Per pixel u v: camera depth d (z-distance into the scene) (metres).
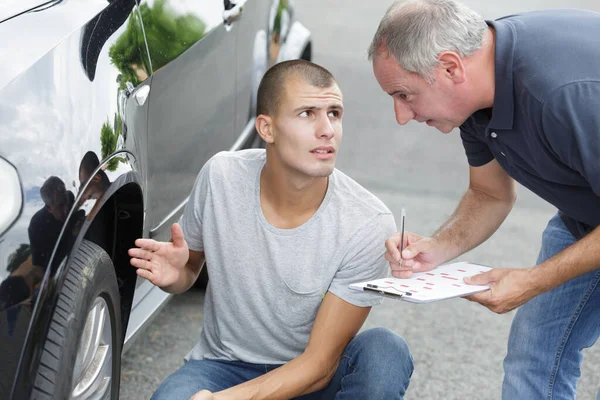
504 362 2.86
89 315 2.20
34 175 1.91
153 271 2.48
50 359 1.92
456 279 2.44
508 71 2.29
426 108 2.41
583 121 2.18
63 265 1.93
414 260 2.63
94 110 2.18
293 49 4.62
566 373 2.74
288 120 2.37
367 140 6.68
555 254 2.59
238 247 2.52
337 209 2.51
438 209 5.43
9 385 1.84
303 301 2.51
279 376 2.42
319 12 10.48
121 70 2.41
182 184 3.19
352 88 7.92
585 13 2.38
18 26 2.11
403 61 2.34
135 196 2.48
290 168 2.40
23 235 1.85
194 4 3.25
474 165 2.78
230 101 3.73
